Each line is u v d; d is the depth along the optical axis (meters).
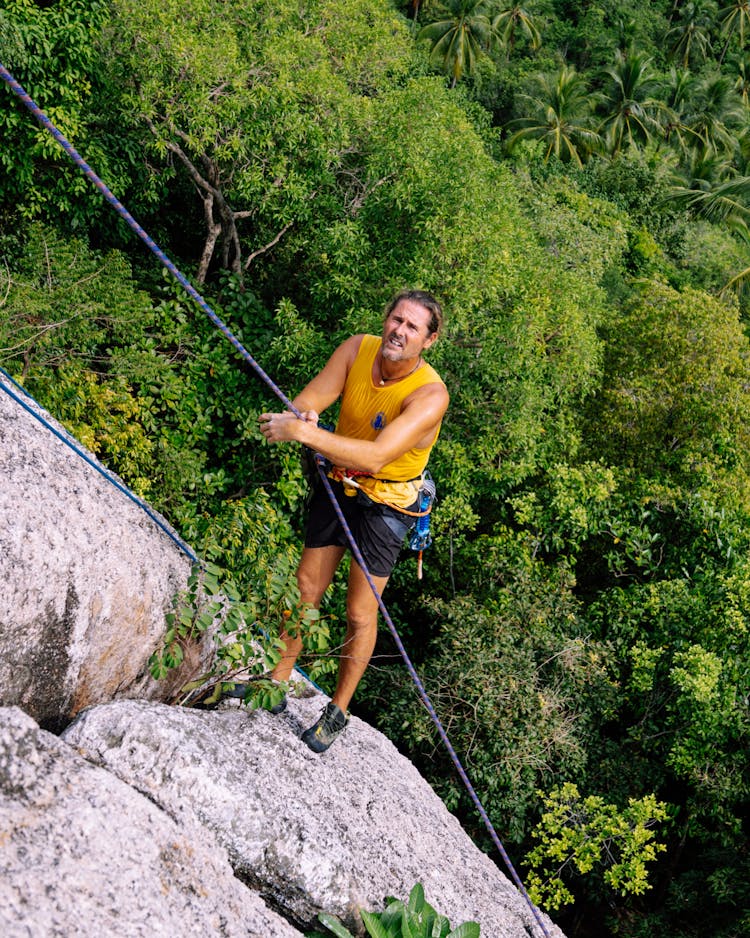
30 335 10.07
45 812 2.49
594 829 10.25
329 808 3.47
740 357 16.86
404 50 18.41
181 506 10.20
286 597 3.58
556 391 14.09
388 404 3.20
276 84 13.49
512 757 10.38
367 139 14.88
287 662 3.81
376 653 13.21
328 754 3.91
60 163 13.69
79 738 3.03
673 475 15.66
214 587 3.58
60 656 3.25
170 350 12.99
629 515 13.20
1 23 11.90
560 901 10.16
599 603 12.59
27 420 3.84
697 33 56.66
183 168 15.77
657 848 10.27
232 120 13.13
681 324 16.91
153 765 3.02
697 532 13.22
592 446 16.36
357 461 3.03
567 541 13.29
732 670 11.00
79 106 13.34
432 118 13.99
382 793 3.95
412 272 12.25
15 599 2.99
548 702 10.78
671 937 10.87
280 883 3.11
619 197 37.78
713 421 15.98
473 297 11.95
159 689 3.88
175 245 16.84
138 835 2.67
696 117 48.66
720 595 11.73
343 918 3.18
